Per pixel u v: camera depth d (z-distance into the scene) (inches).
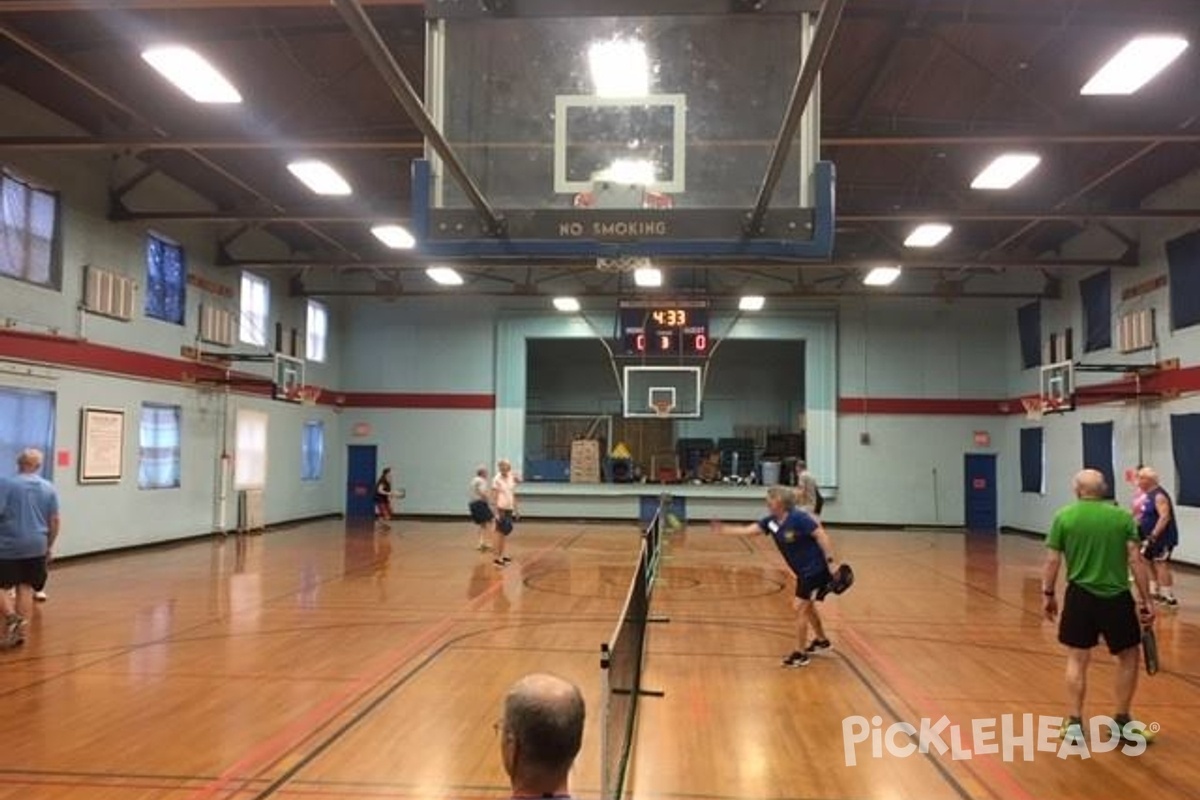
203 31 414.6
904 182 640.4
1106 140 421.1
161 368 619.2
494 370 933.8
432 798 178.4
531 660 298.2
